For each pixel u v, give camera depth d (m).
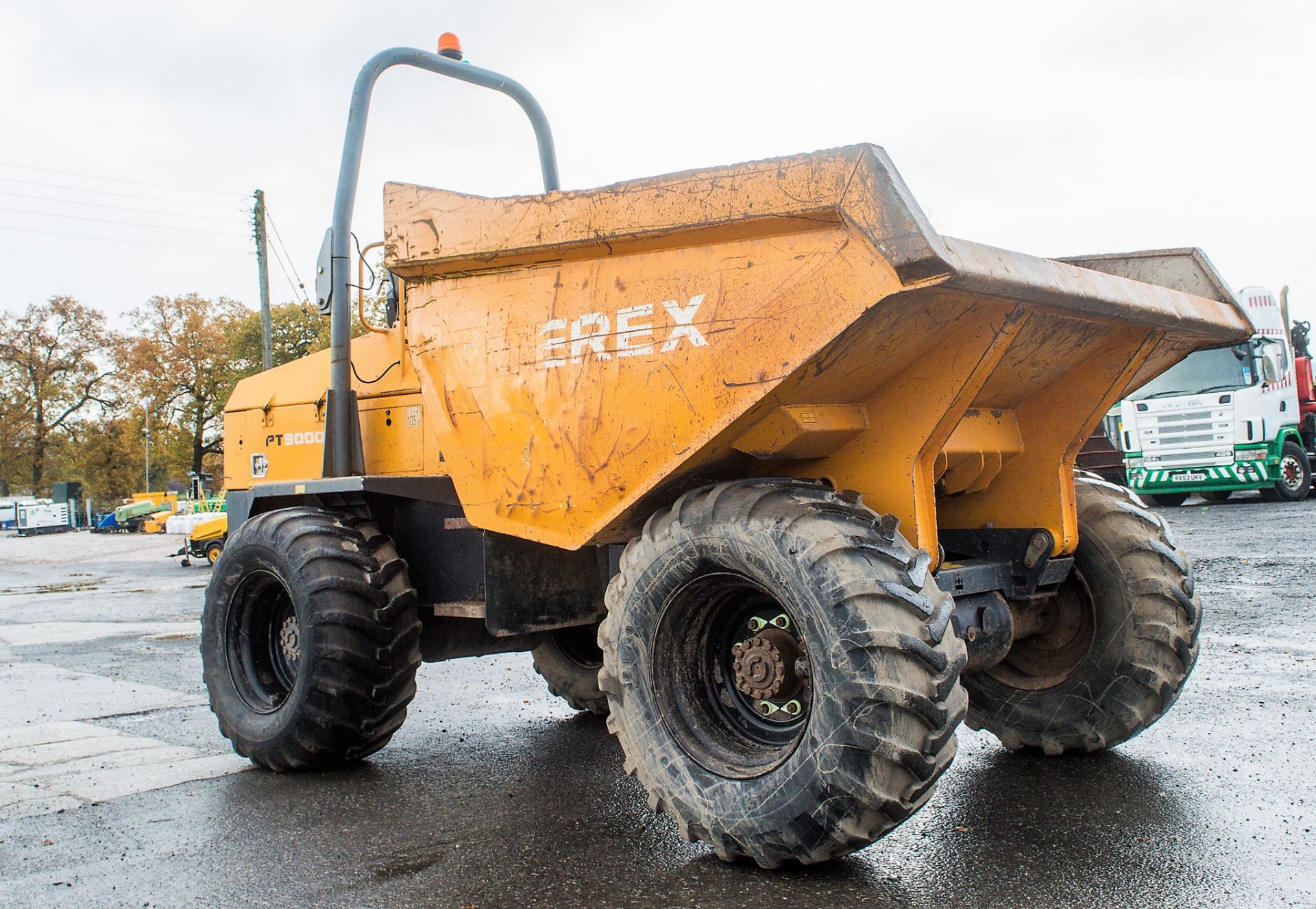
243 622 4.72
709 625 3.36
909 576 2.90
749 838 3.01
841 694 2.81
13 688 6.73
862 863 3.10
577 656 5.43
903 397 3.35
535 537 3.73
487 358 3.88
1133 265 4.30
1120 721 3.98
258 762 4.44
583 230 3.50
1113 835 3.25
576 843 3.38
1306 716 4.58
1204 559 10.09
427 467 4.59
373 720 4.30
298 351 39.91
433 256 3.99
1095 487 4.29
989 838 3.26
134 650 8.59
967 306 3.04
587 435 3.55
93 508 65.56
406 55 4.96
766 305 3.06
